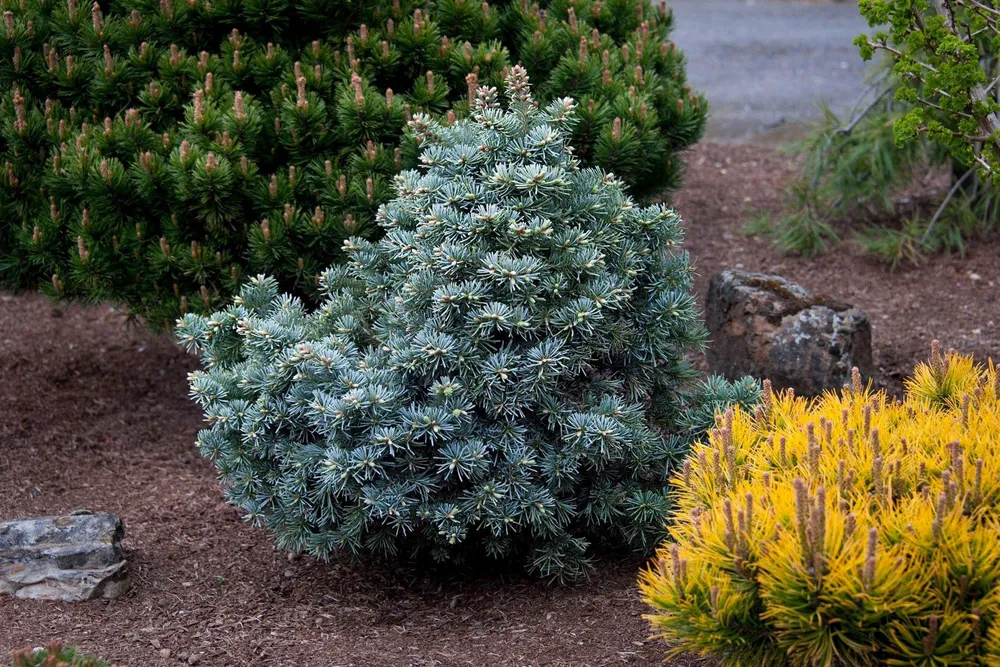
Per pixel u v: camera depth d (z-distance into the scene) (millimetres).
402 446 3086
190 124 4160
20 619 3170
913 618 2092
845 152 6832
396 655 3045
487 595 3455
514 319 3086
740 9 15688
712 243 6953
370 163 4223
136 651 3039
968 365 3117
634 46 4953
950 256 6602
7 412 5062
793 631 2125
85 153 4094
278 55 4473
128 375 5625
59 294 4375
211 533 3951
